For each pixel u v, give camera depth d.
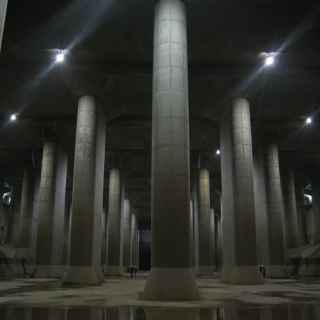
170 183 14.20
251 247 23.81
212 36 21.73
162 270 13.41
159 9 16.19
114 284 23.45
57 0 19.00
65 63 24.05
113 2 19.06
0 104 30.81
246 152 25.22
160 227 13.92
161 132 14.71
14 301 11.23
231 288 18.45
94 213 24.59
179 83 15.23
